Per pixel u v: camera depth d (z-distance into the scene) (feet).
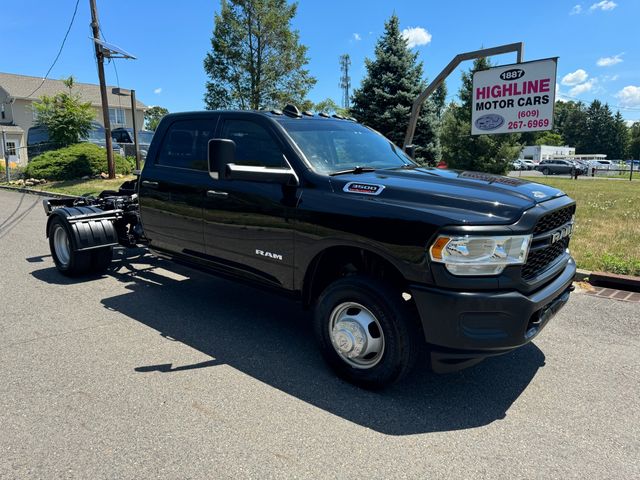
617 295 18.28
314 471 8.33
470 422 10.00
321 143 13.44
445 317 9.61
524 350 13.57
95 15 55.67
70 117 69.82
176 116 16.42
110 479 8.04
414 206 10.22
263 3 61.05
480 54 30.37
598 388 11.47
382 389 11.07
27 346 13.29
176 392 10.91
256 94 63.72
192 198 14.94
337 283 11.20
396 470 8.41
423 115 67.15
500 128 30.63
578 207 41.55
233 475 8.18
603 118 347.97
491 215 9.68
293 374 11.91
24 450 8.77
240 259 13.82
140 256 23.80
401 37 67.41
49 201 21.30
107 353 12.91
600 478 8.30
